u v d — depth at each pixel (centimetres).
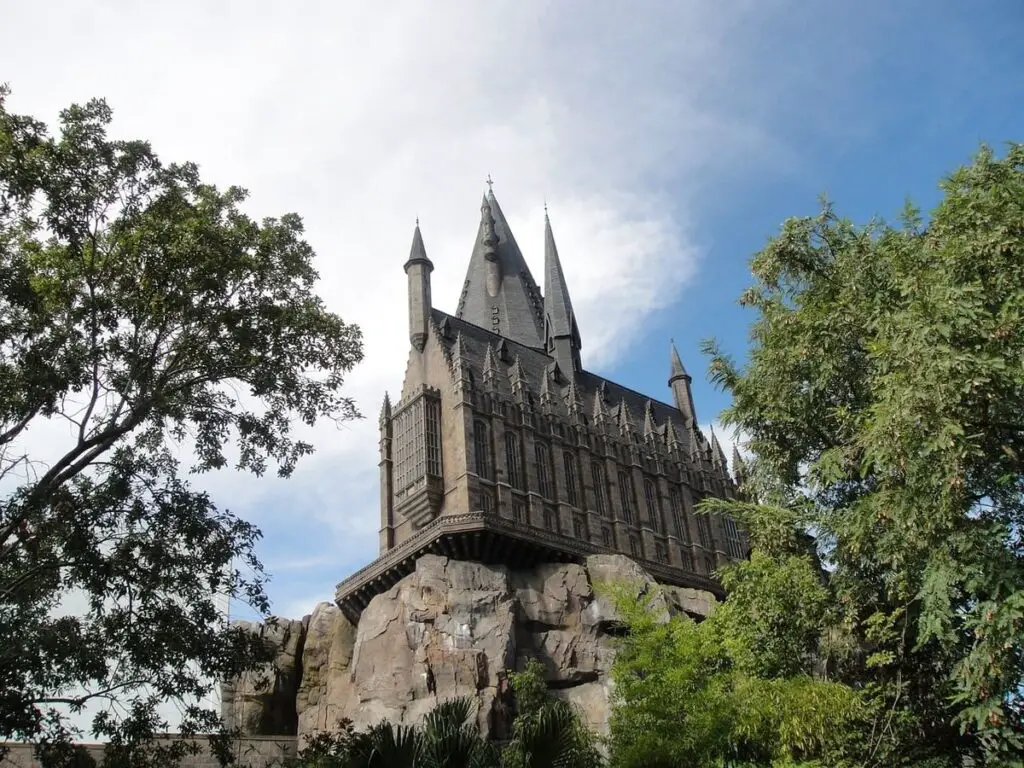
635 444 7375
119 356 2684
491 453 6272
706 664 2884
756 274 2856
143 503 2642
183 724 2659
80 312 2641
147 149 2831
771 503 2844
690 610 6103
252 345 2861
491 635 5219
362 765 1831
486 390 6512
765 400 2803
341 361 3075
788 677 2617
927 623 2103
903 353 2089
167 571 2622
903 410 2033
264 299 2994
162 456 2838
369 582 5984
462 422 6209
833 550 2650
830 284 2727
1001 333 2067
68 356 2552
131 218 2838
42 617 2570
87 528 2522
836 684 2461
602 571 5831
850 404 2697
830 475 2472
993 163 2439
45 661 2416
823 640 2730
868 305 2534
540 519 6262
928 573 2139
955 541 2094
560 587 5678
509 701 5041
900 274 2369
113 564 2511
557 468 6606
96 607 2548
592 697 5172
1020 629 1977
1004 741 2188
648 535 6950
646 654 2881
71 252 2730
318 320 3014
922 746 2634
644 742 2653
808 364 2731
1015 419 2177
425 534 5691
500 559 5731
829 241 2845
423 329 6900
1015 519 2231
